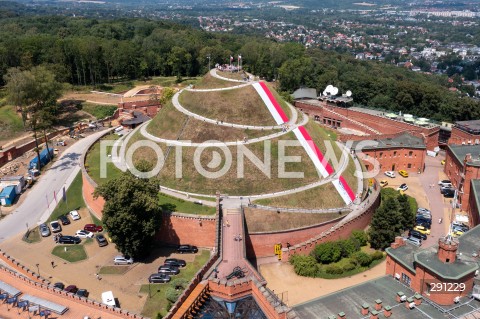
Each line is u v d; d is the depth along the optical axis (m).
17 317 72.75
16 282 82.38
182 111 130.75
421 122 175.25
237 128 122.31
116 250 100.94
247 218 100.75
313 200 109.50
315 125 137.50
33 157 154.00
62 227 110.00
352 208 111.19
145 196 93.56
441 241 71.50
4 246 102.12
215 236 90.75
